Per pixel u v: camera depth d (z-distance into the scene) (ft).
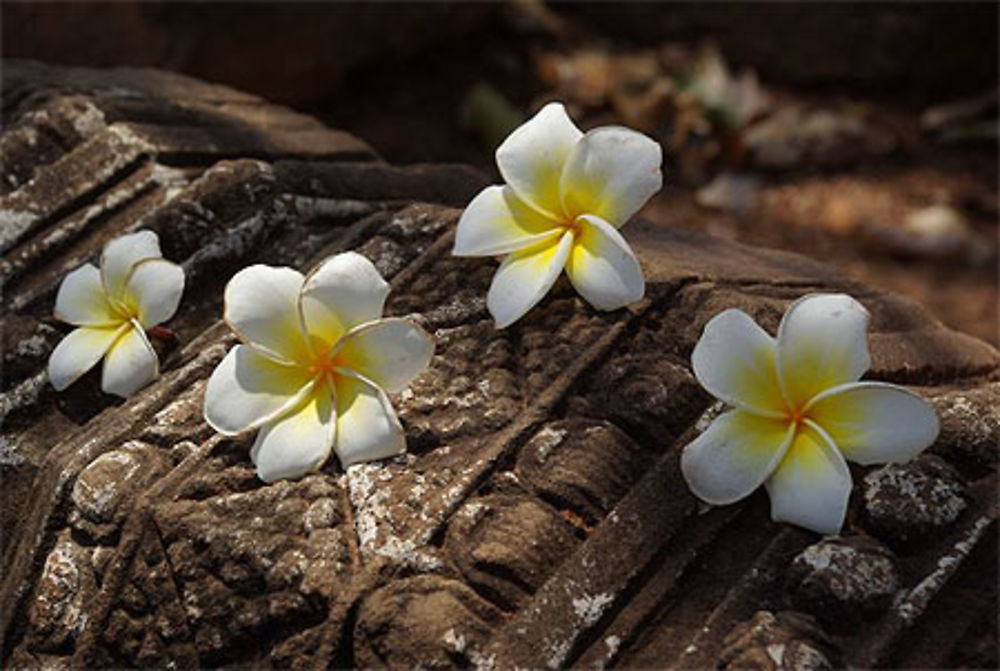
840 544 3.97
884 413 4.00
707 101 7.80
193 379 4.22
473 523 4.01
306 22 6.79
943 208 7.31
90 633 4.09
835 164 7.75
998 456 4.07
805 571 3.96
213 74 6.58
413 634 3.94
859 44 8.09
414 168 4.62
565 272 4.20
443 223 4.31
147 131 4.54
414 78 7.86
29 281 4.41
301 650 3.97
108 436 4.18
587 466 4.05
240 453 4.12
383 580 3.98
